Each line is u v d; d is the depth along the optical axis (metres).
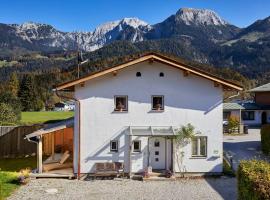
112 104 26.62
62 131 36.72
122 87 26.67
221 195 21.78
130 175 26.31
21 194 21.83
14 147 37.34
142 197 21.38
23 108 115.31
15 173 27.19
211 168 26.98
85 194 22.03
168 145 27.03
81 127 26.52
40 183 24.77
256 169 15.30
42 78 170.25
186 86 27.02
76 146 26.66
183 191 22.73
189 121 27.03
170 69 26.91
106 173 26.23
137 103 26.78
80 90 26.50
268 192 13.05
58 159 32.41
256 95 67.69
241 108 61.38
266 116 65.56
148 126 26.83
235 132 54.97
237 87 26.66
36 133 27.02
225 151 37.78
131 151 26.66
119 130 26.69
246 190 14.80
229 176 26.94
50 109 129.62
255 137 50.34
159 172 26.61
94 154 26.59
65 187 23.73
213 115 27.09
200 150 27.19
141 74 26.80
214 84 27.06
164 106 26.89
